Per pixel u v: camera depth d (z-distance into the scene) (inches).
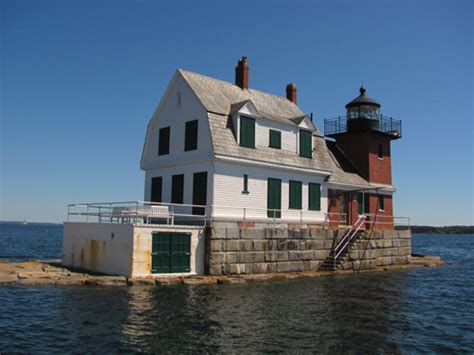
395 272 1207.6
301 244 1067.9
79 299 692.1
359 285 949.2
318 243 1107.9
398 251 1332.4
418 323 644.1
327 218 1225.4
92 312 621.0
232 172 1026.7
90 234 946.7
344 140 1493.6
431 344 544.7
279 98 1333.7
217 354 478.0
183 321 593.3
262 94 1274.6
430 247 3198.8
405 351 514.0
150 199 1160.2
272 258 1005.8
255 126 1083.9
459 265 1549.0
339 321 631.2
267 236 999.6
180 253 884.6
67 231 1027.3
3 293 725.3
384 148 1492.4
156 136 1164.5
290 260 1042.7
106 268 890.7
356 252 1182.9
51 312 617.3
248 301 729.6
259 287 859.4
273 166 1092.5
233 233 941.8
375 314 684.7
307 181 1195.9
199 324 582.6
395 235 1321.4
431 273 1230.9
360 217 1267.2
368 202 1403.8
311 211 1195.3
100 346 489.4
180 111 1099.3
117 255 863.1
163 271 859.4
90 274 879.7
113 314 613.9
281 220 1109.7
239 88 1219.9
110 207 933.8
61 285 792.3
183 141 1077.1
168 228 868.0
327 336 557.3
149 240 844.0
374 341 545.3
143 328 556.4
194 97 1063.0
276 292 817.5
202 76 1144.2
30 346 485.4
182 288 802.8
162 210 911.7
